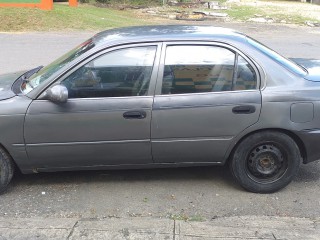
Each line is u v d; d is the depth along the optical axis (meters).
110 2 27.05
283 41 15.99
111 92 4.25
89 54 4.27
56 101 4.14
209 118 4.24
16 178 4.79
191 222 3.81
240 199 4.34
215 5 27.83
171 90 4.27
